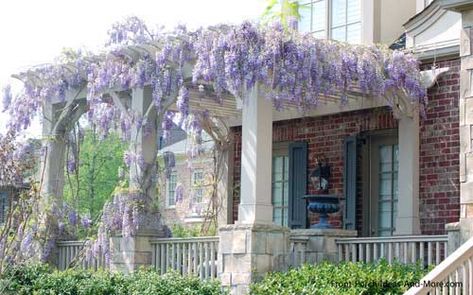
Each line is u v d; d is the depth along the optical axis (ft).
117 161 89.35
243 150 35.47
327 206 36.83
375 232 41.98
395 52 38.24
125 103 42.16
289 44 35.78
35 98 45.24
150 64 39.58
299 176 45.06
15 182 39.50
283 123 46.32
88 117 44.34
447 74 38.83
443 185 38.52
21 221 39.29
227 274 35.06
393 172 41.70
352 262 33.55
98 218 44.65
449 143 38.50
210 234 48.42
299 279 31.48
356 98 41.52
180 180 70.44
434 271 23.98
